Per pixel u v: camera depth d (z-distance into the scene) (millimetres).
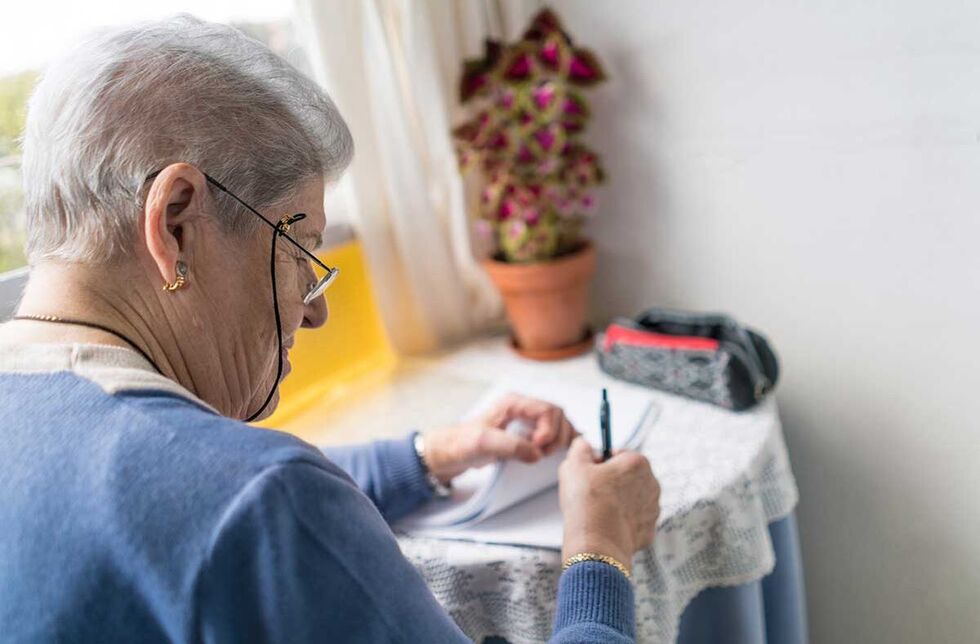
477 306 1545
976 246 1104
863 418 1292
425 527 893
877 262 1195
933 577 1299
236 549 420
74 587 430
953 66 1049
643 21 1298
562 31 1280
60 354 494
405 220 1373
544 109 1244
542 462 910
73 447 453
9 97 1043
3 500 452
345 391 1347
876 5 1082
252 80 547
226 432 460
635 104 1355
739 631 966
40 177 520
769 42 1187
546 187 1303
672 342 1151
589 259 1346
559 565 814
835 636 1441
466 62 1306
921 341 1195
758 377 1092
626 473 807
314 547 440
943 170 1099
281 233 577
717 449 1004
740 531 934
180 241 526
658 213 1398
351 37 1261
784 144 1222
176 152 511
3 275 1040
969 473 1214
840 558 1392
